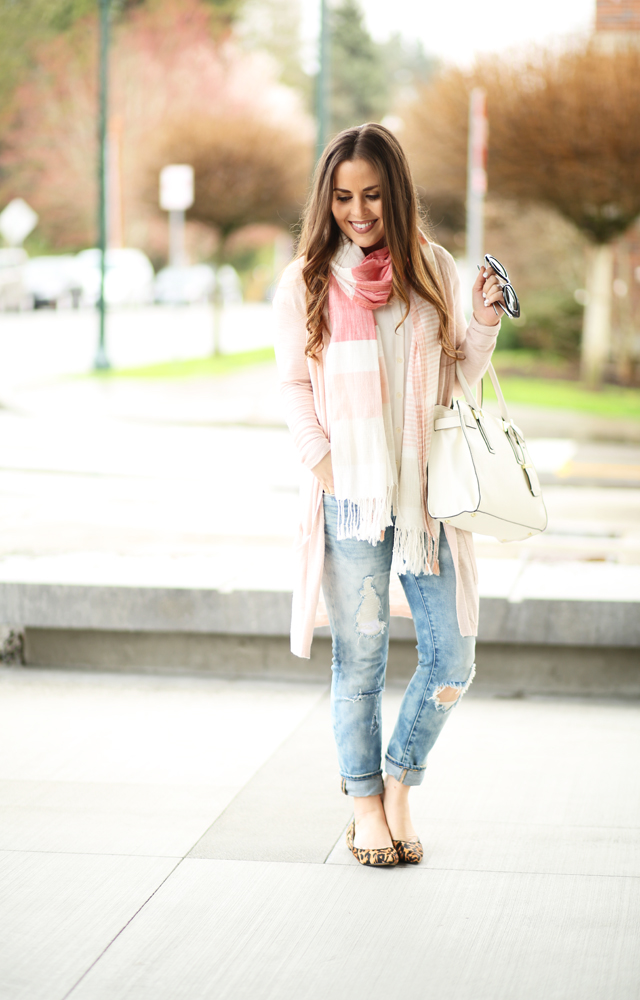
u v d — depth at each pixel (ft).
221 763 13.85
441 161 59.26
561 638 16.15
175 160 81.56
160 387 52.90
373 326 10.68
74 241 140.36
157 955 9.47
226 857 11.34
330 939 9.75
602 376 58.23
